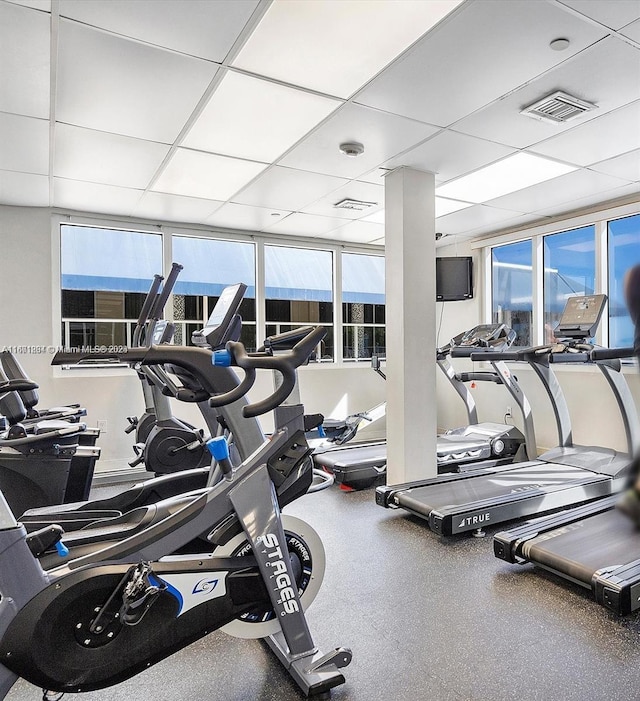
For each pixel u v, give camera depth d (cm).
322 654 198
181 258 562
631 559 258
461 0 207
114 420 506
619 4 211
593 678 197
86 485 355
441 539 343
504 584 276
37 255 480
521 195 475
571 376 533
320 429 214
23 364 472
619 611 228
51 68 252
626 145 356
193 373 200
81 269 511
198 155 365
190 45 236
